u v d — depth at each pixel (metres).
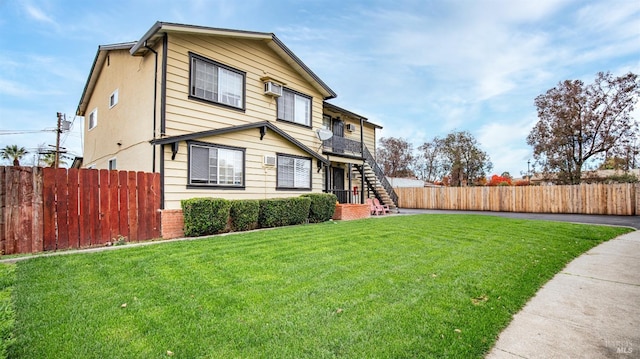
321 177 13.92
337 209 12.95
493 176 34.09
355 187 18.19
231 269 4.79
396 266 5.02
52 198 6.56
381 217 13.64
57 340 2.68
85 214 6.97
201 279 4.30
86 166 15.90
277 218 10.23
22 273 4.54
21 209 6.20
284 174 12.12
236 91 10.77
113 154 11.85
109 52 12.34
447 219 12.27
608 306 3.75
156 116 9.00
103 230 7.22
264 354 2.50
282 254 5.76
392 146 39.16
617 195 16.69
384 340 2.73
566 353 2.68
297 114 13.18
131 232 7.69
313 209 11.67
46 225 6.46
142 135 9.68
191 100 9.48
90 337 2.74
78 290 3.87
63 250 6.51
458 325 3.04
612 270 5.38
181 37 9.37
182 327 2.93
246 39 11.10
